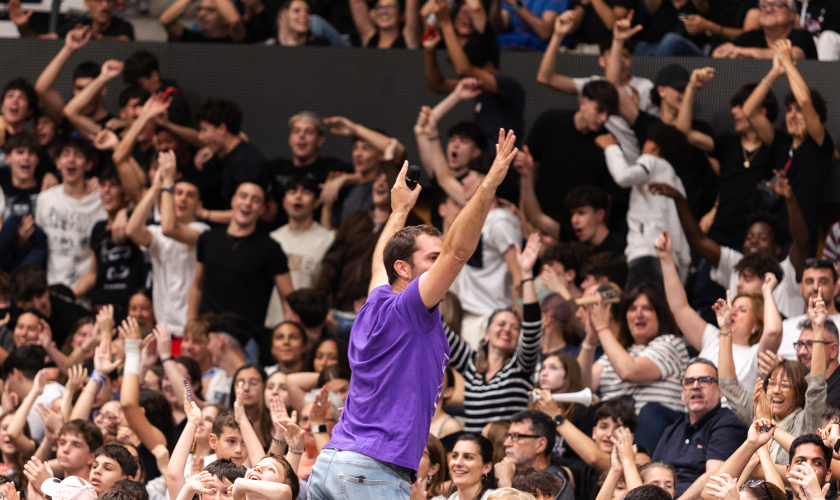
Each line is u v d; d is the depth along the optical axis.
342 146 16.39
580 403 10.11
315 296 13.01
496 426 9.97
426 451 9.34
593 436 9.98
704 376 9.37
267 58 16.92
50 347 12.92
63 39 17.53
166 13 17.53
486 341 11.18
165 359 11.77
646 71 15.20
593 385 10.99
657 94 14.56
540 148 14.68
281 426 7.98
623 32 14.25
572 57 15.71
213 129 15.30
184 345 12.73
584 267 12.35
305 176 14.69
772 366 9.19
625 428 8.70
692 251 13.75
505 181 14.30
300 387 11.12
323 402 9.06
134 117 16.11
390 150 14.89
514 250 12.82
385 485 5.54
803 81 13.70
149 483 9.91
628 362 10.45
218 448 8.95
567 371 10.45
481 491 8.98
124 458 9.13
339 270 14.25
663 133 13.49
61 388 12.05
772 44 14.81
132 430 10.46
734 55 14.95
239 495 6.46
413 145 16.36
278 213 15.59
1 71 17.58
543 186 14.66
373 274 6.54
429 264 5.82
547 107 15.74
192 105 17.03
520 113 14.93
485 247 13.02
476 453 8.97
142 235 14.11
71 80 17.41
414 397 5.61
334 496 5.56
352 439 5.64
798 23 15.12
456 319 12.32
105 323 12.09
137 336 11.04
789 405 8.98
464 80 14.42
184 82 17.09
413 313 5.60
